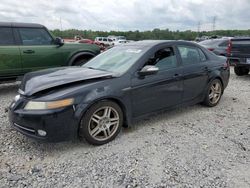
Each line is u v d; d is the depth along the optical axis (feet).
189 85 16.10
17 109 11.62
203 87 17.26
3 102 20.07
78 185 9.39
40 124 10.94
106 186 9.33
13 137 13.26
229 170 10.30
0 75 21.97
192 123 15.39
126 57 14.49
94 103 11.92
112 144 12.56
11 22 22.62
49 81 12.19
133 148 12.15
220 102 19.93
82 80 12.09
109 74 12.89
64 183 9.50
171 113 17.10
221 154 11.59
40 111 10.89
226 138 13.30
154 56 14.43
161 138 13.25
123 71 13.34
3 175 9.97
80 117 11.54
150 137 13.37
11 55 22.08
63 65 24.86
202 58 17.38
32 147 12.23
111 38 133.08
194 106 18.62
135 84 13.26
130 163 10.83
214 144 12.59
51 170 10.34
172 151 11.84
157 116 16.51
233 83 28.22
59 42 24.38
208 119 16.10
